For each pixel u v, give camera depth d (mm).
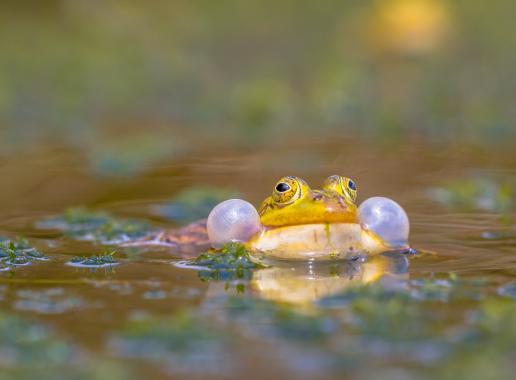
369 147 36250
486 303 14344
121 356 12211
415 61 60719
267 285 16125
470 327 13172
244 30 67688
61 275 17109
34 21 64438
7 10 65812
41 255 19266
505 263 17922
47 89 53438
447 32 64250
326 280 16500
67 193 28016
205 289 15828
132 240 21375
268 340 12766
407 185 28469
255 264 18000
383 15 65750
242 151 35781
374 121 44031
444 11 66875
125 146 37250
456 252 19203
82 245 20672
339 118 45875
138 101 52438
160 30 64875
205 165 32594
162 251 19859
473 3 69312
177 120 46188
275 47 64562
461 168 31281
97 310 14367
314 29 68000
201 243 20750
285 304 14578
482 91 51531
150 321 13406
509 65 59062
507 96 49938
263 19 69875
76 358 12148
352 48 62344
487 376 11344
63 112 48375
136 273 17281
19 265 18141
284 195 18672
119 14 65562
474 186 27750
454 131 40344
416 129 41094
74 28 63562
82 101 51594
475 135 39062
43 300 15031
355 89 50281
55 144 38156
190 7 69812
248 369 11719
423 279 16297
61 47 60219
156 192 28016
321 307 14344
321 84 51875
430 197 26578
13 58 57844
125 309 14406
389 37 62844
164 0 69500
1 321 13406
